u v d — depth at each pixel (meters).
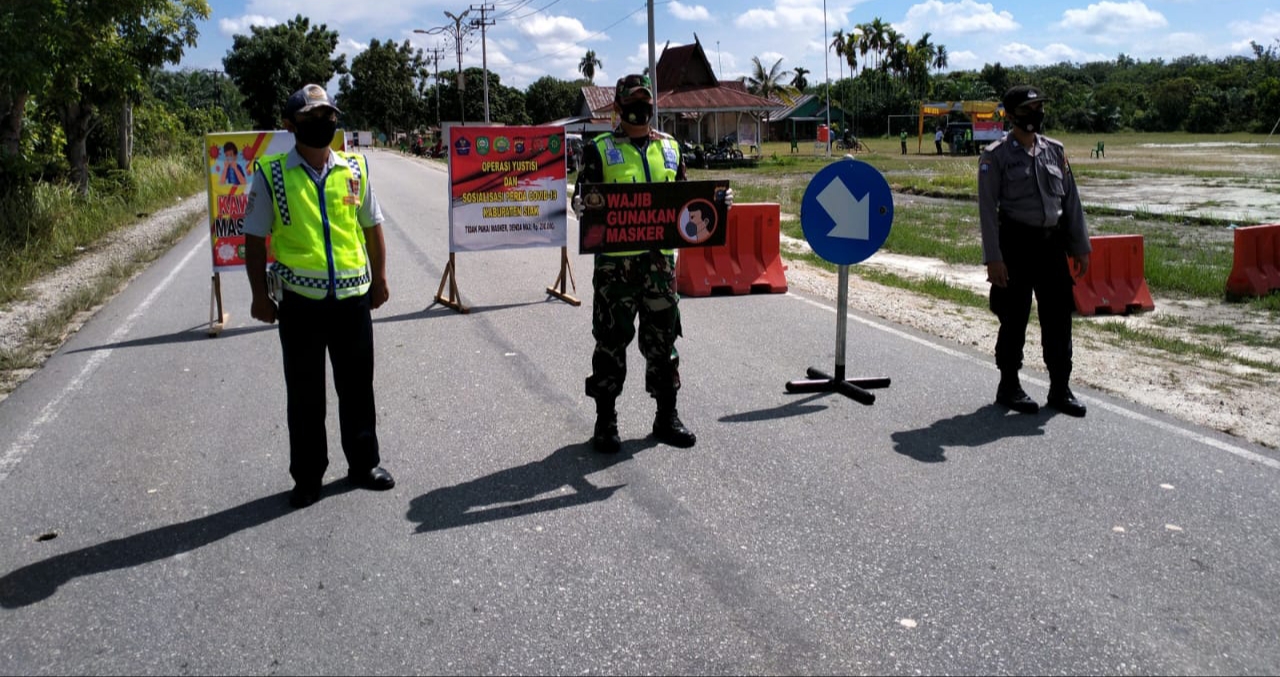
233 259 8.45
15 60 13.98
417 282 10.80
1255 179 28.95
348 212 4.39
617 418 5.64
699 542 3.98
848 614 3.40
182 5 19.20
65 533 4.12
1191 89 94.81
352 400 4.52
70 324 8.73
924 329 8.19
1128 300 9.42
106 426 5.61
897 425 5.50
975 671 3.06
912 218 19.33
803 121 84.56
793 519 4.20
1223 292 10.31
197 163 31.98
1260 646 3.20
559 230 9.60
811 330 8.12
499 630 3.31
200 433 5.45
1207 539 3.99
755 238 10.12
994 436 5.29
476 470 4.83
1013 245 5.62
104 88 17.66
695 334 7.95
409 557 3.86
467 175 9.20
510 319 8.66
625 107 4.99
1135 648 3.19
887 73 98.88
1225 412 5.71
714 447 5.14
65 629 3.35
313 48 67.25
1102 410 5.77
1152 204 21.23
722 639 3.24
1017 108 5.48
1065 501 4.38
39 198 14.84
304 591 3.60
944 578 3.66
